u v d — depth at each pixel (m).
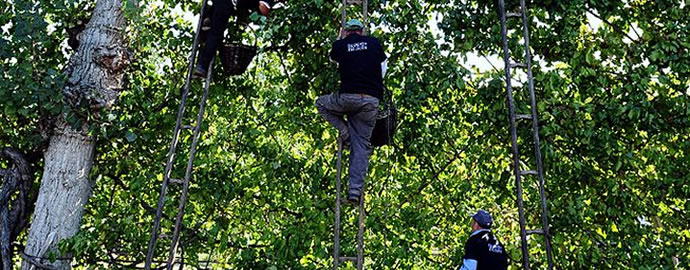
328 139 5.50
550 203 5.00
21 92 4.51
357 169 4.14
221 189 5.36
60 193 4.74
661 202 5.43
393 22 5.11
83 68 4.90
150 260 4.14
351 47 4.21
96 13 5.11
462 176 6.12
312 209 5.23
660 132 5.10
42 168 5.27
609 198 5.05
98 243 5.04
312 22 5.14
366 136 4.20
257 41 5.38
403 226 5.59
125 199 5.62
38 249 4.62
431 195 6.14
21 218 4.89
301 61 5.40
